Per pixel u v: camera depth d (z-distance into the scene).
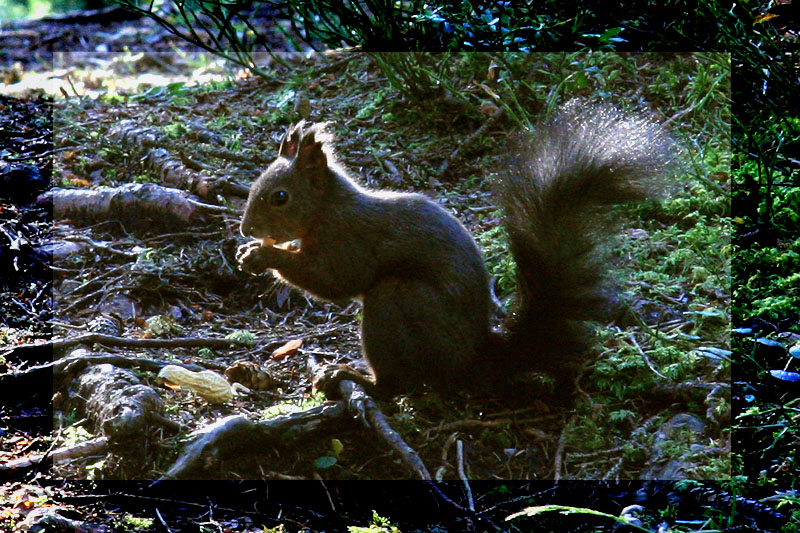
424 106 12.27
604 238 7.63
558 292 7.51
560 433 7.41
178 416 7.43
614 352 8.11
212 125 12.51
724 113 11.30
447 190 11.12
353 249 7.74
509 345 7.70
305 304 9.70
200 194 11.02
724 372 7.86
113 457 6.82
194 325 9.32
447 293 7.53
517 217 7.57
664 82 11.95
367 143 11.94
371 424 7.15
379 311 7.56
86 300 9.54
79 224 10.84
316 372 8.15
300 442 7.10
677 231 9.88
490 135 11.77
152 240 10.51
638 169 7.47
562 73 12.08
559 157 7.58
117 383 7.28
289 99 12.80
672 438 7.13
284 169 7.84
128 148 12.05
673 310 8.84
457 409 7.65
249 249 7.98
